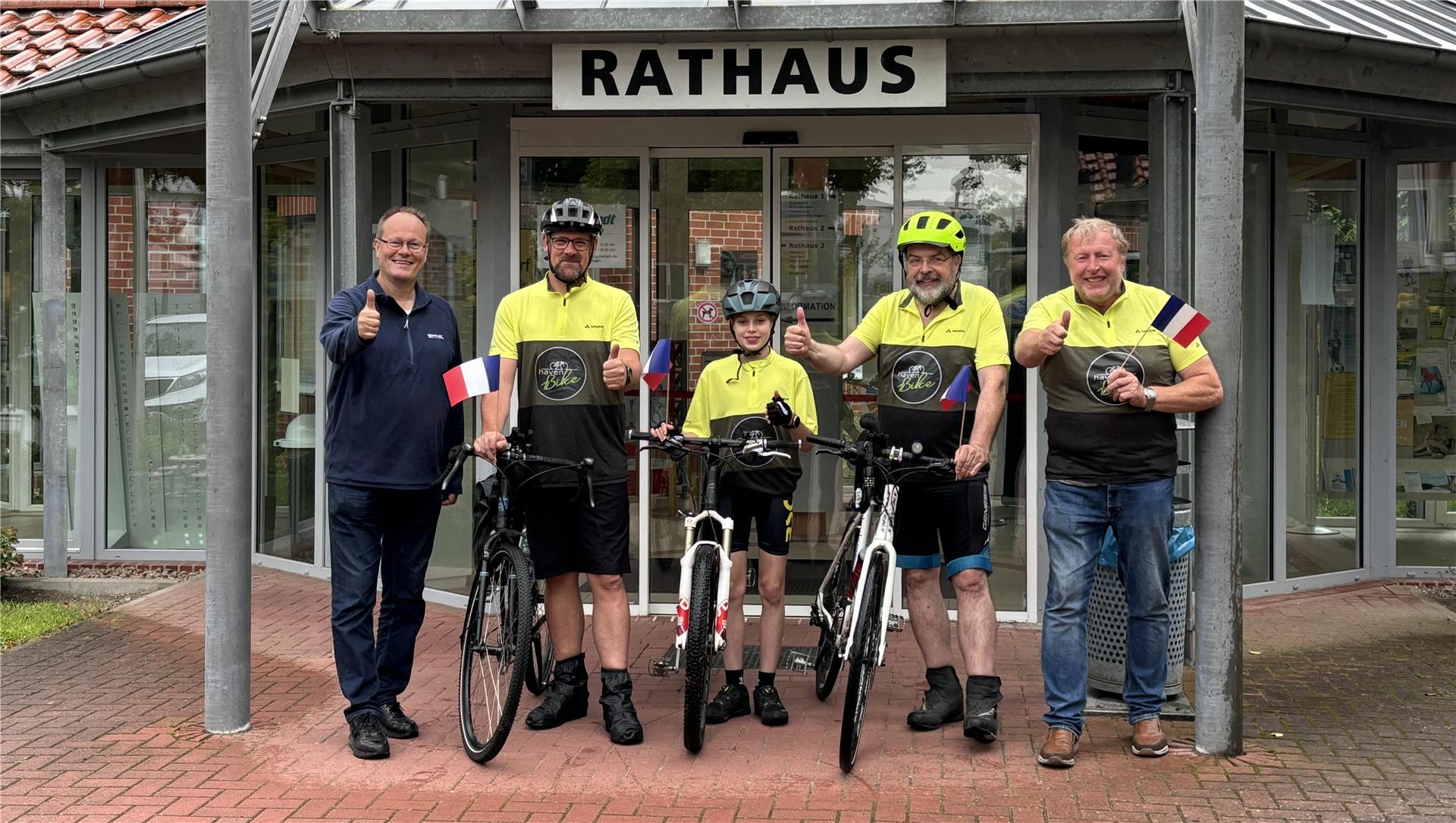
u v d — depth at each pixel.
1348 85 6.68
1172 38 5.98
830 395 7.55
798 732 5.40
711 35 6.01
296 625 7.31
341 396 5.17
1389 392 8.57
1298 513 8.34
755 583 7.66
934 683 5.49
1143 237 7.43
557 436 5.27
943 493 5.28
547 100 6.36
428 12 6.02
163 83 7.64
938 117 7.23
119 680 6.23
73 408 9.35
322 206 8.59
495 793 4.71
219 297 5.32
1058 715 4.94
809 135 7.33
